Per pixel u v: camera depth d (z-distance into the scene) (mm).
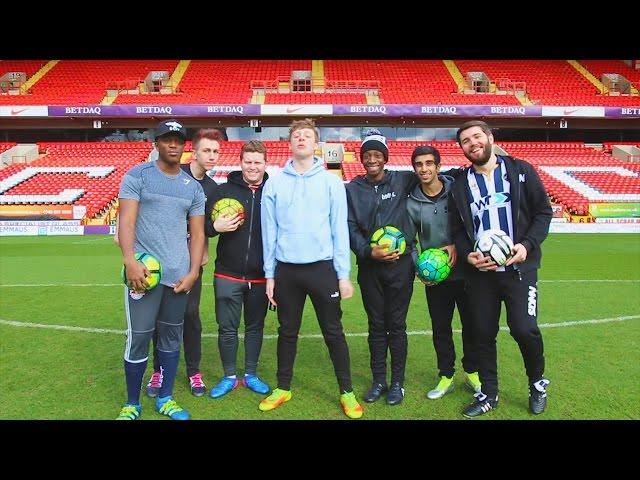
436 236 3488
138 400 3168
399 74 28109
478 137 3029
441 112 22062
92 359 4305
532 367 3158
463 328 3598
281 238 3250
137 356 3064
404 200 3465
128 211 2918
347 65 28859
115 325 5465
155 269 2934
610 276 8391
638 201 18500
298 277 3242
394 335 3439
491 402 3219
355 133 24531
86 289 7500
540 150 23516
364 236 3473
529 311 3086
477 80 26797
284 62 29031
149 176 2982
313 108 22078
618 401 3354
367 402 3404
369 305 3479
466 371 3643
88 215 17266
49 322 5586
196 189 3176
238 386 3748
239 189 3664
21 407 3295
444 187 3438
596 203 17766
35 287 7648
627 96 24453
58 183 19703
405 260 3406
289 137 3287
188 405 3379
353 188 3504
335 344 3262
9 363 4188
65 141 24531
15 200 18188
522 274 3068
